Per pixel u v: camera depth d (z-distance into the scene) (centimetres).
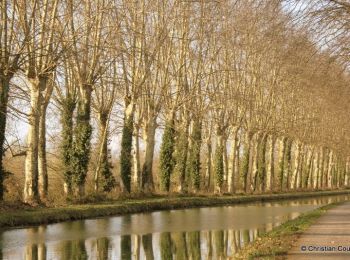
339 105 2448
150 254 1952
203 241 2312
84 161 3716
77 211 3044
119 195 4156
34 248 2005
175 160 5341
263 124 6788
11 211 2758
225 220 3269
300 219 2888
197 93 5388
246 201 5562
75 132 3741
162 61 4738
